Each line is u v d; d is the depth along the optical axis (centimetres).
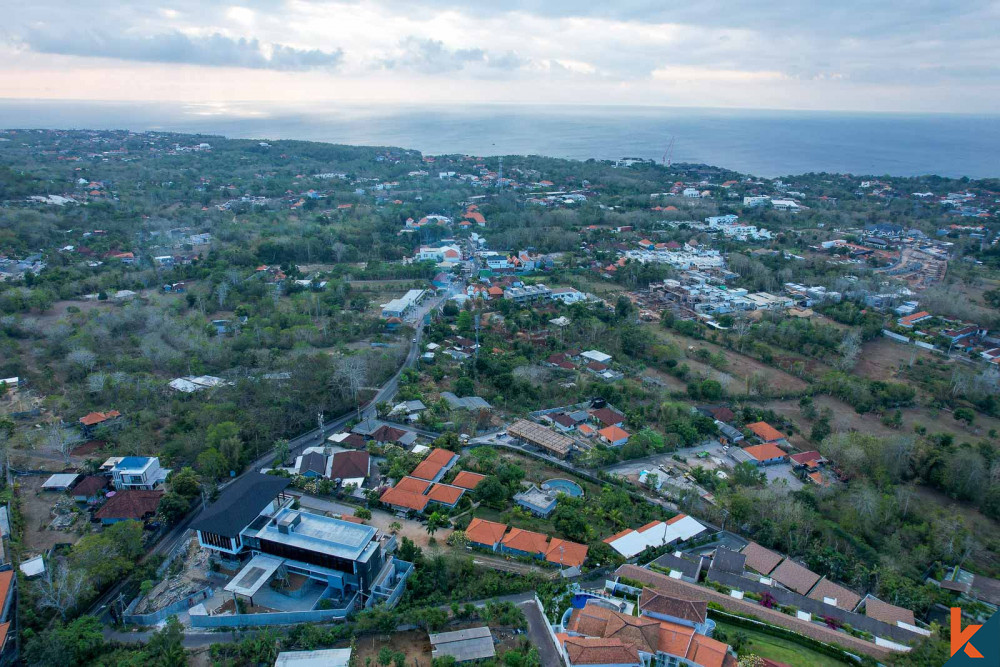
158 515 9519
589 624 7381
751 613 7994
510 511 10212
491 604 7706
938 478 11831
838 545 10100
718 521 10406
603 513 10119
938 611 8831
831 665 7294
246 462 11406
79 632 7025
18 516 9381
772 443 13050
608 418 13638
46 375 14025
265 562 8281
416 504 9994
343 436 12431
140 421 12338
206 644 7256
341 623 7588
